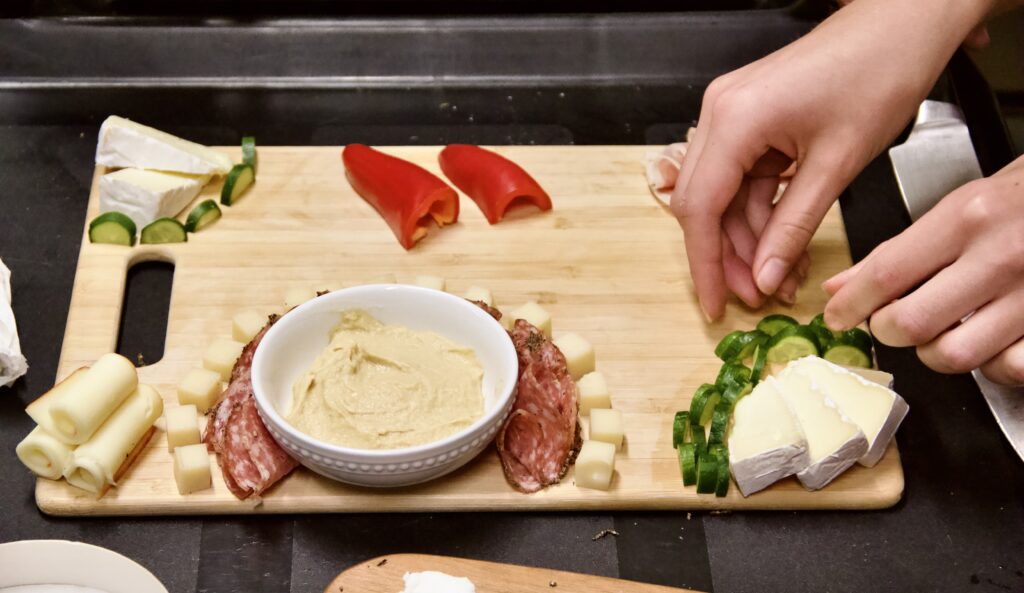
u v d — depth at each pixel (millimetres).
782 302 675
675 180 716
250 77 792
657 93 807
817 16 838
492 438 568
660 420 609
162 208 688
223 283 665
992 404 625
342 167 738
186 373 618
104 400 551
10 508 564
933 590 555
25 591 508
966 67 802
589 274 684
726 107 609
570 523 571
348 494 565
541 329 632
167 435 578
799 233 605
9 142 749
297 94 790
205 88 786
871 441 578
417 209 679
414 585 501
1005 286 532
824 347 640
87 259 672
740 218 671
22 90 772
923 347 568
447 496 566
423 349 595
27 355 636
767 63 622
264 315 650
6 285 648
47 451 549
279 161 735
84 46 792
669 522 575
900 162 751
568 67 812
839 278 592
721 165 611
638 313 665
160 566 543
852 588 554
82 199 722
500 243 699
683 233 695
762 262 617
